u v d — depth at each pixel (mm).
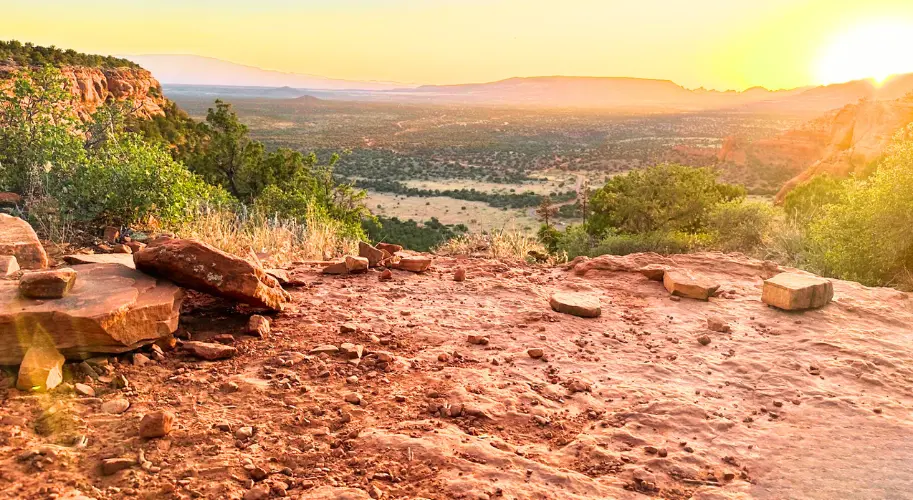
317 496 3096
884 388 4824
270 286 6008
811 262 12328
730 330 6070
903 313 6645
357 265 7617
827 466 3709
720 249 18344
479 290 7129
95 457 3287
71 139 9719
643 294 7258
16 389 3795
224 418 3850
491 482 3324
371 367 4812
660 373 5020
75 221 8602
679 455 3768
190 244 5129
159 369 4461
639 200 25719
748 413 4387
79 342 4176
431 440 3707
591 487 3379
